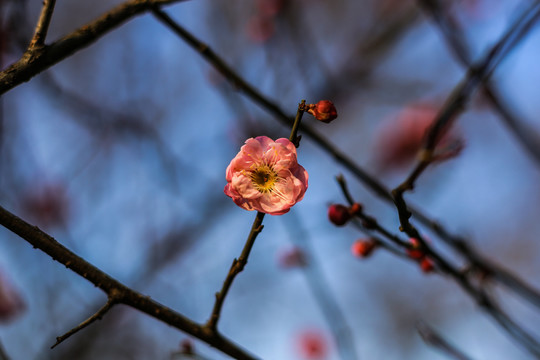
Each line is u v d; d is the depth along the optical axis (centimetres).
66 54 48
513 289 58
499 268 58
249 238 48
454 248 58
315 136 58
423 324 57
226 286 49
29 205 94
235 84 56
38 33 47
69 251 47
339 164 58
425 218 58
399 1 97
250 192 47
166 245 102
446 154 50
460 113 53
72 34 48
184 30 55
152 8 50
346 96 109
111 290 47
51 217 94
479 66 53
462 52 58
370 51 94
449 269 54
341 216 51
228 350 49
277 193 47
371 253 56
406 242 52
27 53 47
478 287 58
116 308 98
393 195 49
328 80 93
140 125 98
